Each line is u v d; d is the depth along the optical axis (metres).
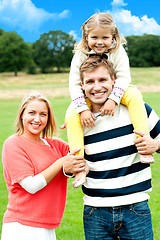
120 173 2.22
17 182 2.31
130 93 2.27
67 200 5.16
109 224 2.25
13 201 2.37
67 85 46.12
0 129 9.42
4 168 2.41
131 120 2.27
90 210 2.30
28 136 2.50
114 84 2.33
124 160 2.23
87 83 2.29
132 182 2.23
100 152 2.27
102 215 2.26
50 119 2.58
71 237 3.91
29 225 2.31
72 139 2.34
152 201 4.94
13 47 79.56
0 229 4.09
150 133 2.40
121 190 2.20
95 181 2.28
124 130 2.26
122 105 2.31
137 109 2.24
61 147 2.69
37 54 78.62
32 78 64.19
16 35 83.81
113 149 2.24
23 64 80.00
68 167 2.30
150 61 66.06
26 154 2.39
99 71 2.25
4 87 46.66
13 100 27.44
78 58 2.52
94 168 2.29
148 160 2.18
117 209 2.21
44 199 2.37
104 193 2.23
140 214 2.21
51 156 2.50
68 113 2.41
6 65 79.31
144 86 30.27
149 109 2.39
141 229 2.21
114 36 2.49
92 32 2.40
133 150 2.25
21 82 56.22
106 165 2.24
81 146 2.32
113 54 2.46
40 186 2.28
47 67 76.75
